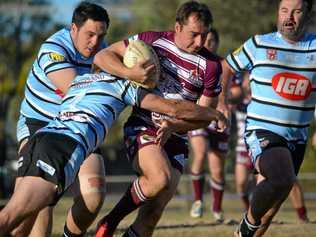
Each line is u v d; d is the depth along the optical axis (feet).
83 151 70.28
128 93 73.97
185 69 79.87
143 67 73.56
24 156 71.05
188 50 79.30
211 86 80.59
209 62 80.02
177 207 191.01
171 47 79.87
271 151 83.87
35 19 302.66
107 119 72.64
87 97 73.15
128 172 338.75
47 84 82.89
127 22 342.44
